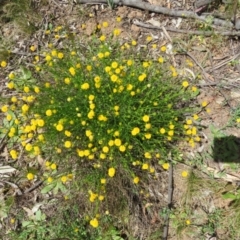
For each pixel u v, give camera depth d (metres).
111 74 0.43
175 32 0.55
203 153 0.49
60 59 0.48
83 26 0.53
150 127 0.44
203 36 0.54
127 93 0.44
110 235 0.46
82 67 0.47
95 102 0.44
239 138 0.49
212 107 0.50
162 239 0.46
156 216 0.47
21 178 0.49
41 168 0.49
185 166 0.48
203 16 0.55
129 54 0.52
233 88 0.51
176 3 0.56
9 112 0.51
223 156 0.48
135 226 0.46
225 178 0.48
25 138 0.48
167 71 0.50
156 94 0.45
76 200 0.47
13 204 0.48
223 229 0.46
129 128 0.44
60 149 0.45
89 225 0.46
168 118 0.46
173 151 0.48
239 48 0.53
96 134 0.44
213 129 0.49
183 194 0.47
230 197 0.46
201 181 0.47
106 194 0.46
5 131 0.50
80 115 0.43
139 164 0.46
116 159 0.45
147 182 0.47
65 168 0.47
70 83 0.45
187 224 0.46
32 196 0.48
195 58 0.53
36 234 0.47
